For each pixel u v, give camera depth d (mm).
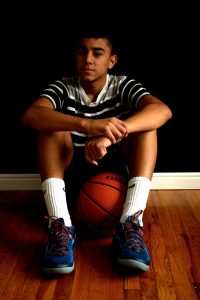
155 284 1346
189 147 2271
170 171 2312
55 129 1527
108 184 1622
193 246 1618
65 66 2164
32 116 1569
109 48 1674
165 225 1827
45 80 2188
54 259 1380
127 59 2148
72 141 1769
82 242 1679
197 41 2111
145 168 1598
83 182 1788
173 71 2156
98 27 1715
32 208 2061
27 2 2088
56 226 1479
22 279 1388
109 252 1589
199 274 1408
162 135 2256
